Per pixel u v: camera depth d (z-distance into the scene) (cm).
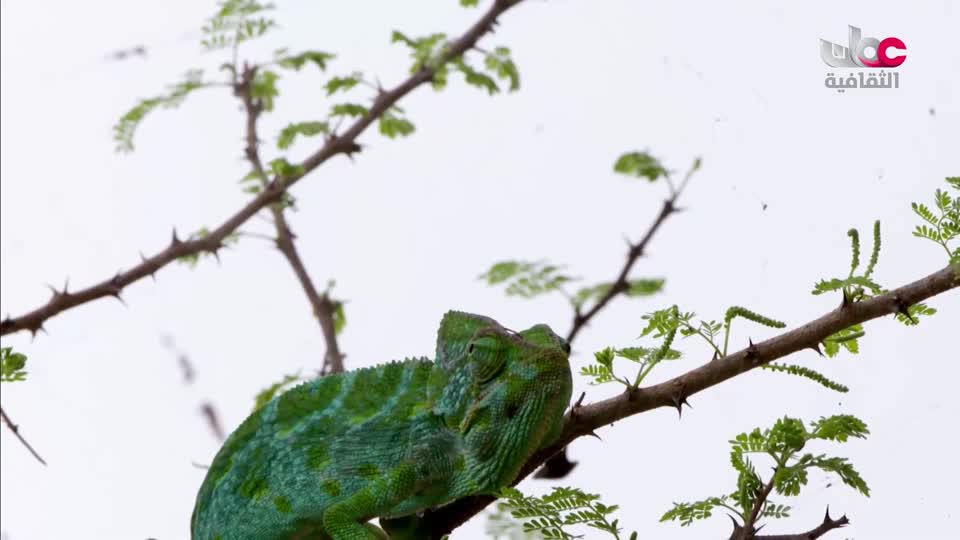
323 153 183
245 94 187
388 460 158
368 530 157
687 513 151
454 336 157
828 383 152
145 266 178
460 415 157
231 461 160
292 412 159
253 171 185
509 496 149
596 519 149
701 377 153
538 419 155
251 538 158
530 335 156
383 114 188
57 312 175
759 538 150
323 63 187
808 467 150
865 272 152
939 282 151
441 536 159
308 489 158
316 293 181
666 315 153
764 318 152
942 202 152
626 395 154
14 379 156
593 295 178
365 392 159
